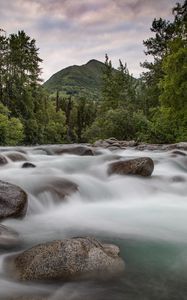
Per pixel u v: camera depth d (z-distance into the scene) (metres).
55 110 91.75
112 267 4.61
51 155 17.72
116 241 6.25
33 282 4.30
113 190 9.93
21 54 64.69
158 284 4.49
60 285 4.29
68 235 6.48
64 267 4.41
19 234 6.24
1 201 6.74
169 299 4.12
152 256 5.50
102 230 6.90
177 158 15.45
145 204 9.29
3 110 45.91
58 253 4.49
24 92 61.28
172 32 49.53
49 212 8.01
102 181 10.38
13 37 64.75
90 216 7.94
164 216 8.09
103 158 14.17
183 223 7.50
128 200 9.65
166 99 32.22
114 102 75.44
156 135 31.62
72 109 109.88
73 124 107.75
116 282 4.49
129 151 21.41
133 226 7.21
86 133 54.25
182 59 30.62
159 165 14.35
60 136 78.06
